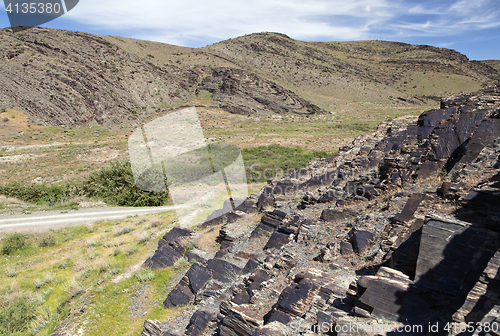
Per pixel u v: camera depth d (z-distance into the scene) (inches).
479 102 479.5
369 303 183.8
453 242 198.2
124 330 352.8
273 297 273.1
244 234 470.9
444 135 414.0
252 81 4067.4
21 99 3016.7
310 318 209.8
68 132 2728.8
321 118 3459.6
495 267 162.6
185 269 457.7
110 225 725.9
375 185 437.7
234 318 227.3
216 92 3973.9
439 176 380.2
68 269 546.3
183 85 4195.4
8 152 1958.7
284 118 3427.7
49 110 2947.8
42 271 542.0
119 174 877.2
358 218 375.6
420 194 307.0
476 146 365.1
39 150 2023.9
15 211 871.7
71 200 950.4
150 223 665.0
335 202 455.5
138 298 412.5
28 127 2696.9
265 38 7303.2
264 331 194.7
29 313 414.3
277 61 6338.6
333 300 215.8
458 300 165.5
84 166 1571.1
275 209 500.1
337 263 295.4
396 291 183.8
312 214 444.8
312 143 1936.5
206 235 522.6
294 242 378.3
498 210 219.9
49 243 657.0
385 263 249.3
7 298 450.6
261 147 1813.5
